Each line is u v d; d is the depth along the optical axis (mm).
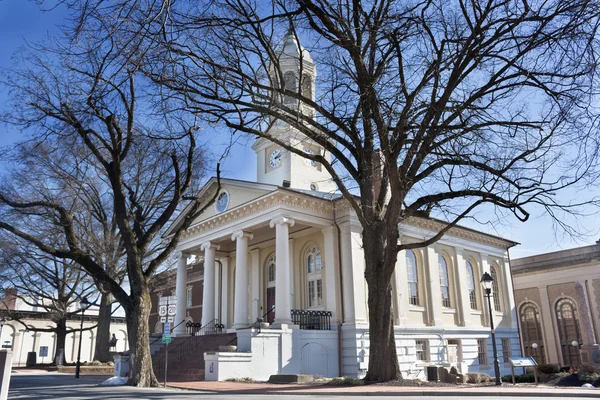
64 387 16859
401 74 14523
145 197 27266
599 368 20031
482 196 15406
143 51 12156
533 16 11812
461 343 31234
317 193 28984
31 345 52906
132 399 11492
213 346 24109
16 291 36688
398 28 13453
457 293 32594
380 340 16234
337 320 25312
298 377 17531
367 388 14266
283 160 33969
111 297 35281
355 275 25531
